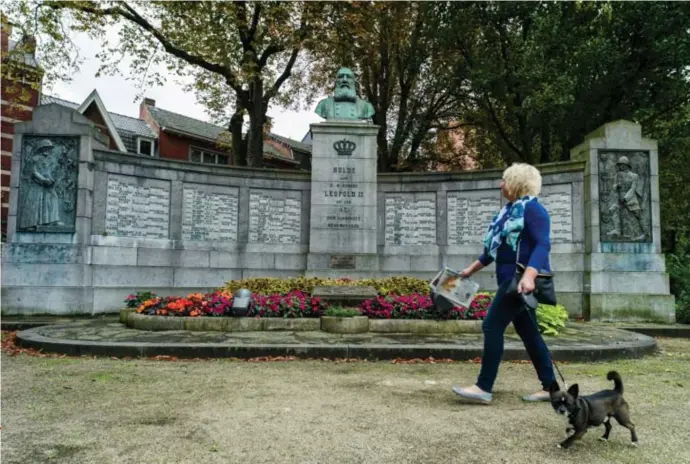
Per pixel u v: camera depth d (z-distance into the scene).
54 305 10.94
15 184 11.40
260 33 19.33
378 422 3.84
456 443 3.39
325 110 13.79
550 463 3.06
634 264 11.44
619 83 17.27
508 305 4.34
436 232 13.67
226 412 4.11
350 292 8.94
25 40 14.57
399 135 24.44
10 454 3.15
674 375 5.87
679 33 16.02
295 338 7.53
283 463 3.03
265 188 13.76
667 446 3.39
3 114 20.86
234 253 13.33
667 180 20.86
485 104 22.11
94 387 4.99
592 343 7.45
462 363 6.55
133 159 12.34
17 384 5.12
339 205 13.11
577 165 12.09
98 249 11.65
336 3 18.27
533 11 17.45
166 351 6.80
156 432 3.59
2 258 11.02
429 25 19.66
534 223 4.17
